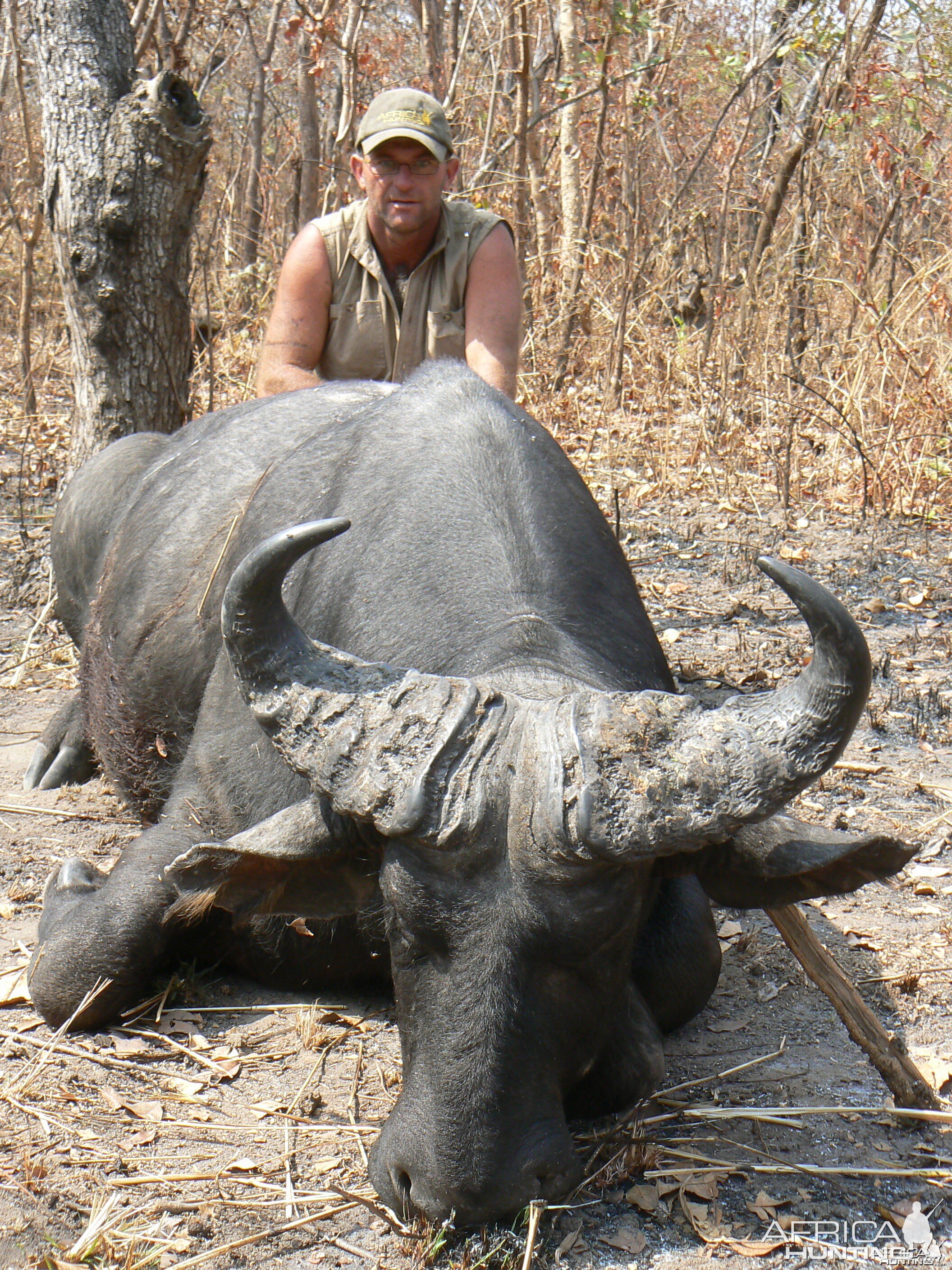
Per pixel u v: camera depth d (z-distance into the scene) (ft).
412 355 18.84
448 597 11.19
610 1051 10.95
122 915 12.86
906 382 32.94
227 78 57.21
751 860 9.86
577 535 11.87
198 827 13.47
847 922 14.99
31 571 25.35
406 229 18.33
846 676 8.54
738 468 32.45
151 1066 12.26
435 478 12.25
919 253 39.09
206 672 14.76
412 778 8.80
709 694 20.39
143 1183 10.57
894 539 28.32
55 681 21.26
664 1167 10.91
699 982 12.51
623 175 39.75
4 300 46.47
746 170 43.65
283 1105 11.63
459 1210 9.08
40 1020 13.00
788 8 37.81
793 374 33.99
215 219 42.60
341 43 40.24
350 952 13.05
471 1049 8.96
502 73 42.60
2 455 33.47
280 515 13.88
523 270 38.65
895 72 37.70
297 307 18.86
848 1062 12.54
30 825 16.81
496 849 8.82
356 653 11.57
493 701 9.18
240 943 13.51
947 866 16.10
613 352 35.83
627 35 38.88
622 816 8.56
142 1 30.14
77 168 21.83
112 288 22.07
